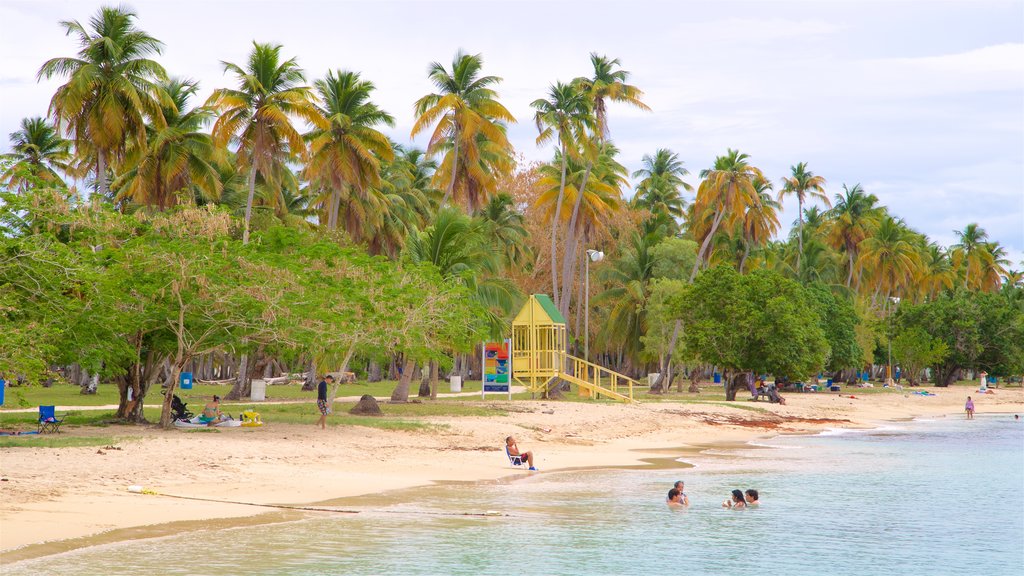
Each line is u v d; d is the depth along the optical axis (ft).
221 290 88.48
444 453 91.35
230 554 44.42
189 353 93.66
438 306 125.80
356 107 180.55
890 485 80.43
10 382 82.84
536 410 138.62
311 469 74.90
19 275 84.84
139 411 101.19
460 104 182.80
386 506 60.54
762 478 83.71
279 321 91.50
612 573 44.21
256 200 201.67
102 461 68.85
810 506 67.67
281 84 161.17
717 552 50.19
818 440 130.82
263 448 82.12
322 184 195.93
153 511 53.98
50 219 90.99
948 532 58.03
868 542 54.44
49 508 52.44
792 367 191.62
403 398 147.84
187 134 157.38
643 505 65.00
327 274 111.04
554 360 168.45
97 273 86.02
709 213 287.28
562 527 55.57
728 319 192.95
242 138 159.33
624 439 119.55
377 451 88.22
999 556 50.88
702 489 74.90
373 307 111.86
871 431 152.56
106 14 151.02
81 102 143.54
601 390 167.43
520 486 72.95
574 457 96.22
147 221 116.78
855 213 361.71
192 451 76.64
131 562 41.83
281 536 49.32
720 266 197.36
